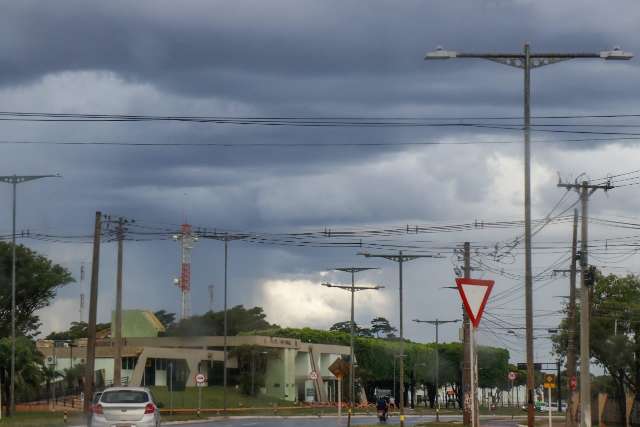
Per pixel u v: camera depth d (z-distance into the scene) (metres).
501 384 163.50
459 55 29.19
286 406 116.25
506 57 29.61
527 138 29.73
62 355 106.69
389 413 111.75
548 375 55.97
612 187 55.06
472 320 20.59
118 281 71.25
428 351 155.50
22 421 63.44
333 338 143.12
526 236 30.05
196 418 82.50
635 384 79.44
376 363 147.00
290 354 123.50
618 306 77.69
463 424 71.50
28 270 100.19
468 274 66.50
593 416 90.81
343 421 80.44
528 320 30.09
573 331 64.69
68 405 94.56
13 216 73.44
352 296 107.75
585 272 51.94
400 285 76.12
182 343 110.94
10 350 79.06
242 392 116.44
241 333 132.88
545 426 74.06
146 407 32.84
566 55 29.45
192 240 90.31
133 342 111.44
